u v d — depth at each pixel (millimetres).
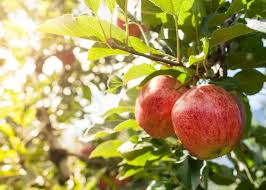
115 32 399
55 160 820
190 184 457
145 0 426
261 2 435
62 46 876
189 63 383
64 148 830
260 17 449
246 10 446
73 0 966
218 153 394
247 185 572
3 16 876
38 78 829
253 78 477
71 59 884
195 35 428
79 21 376
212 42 394
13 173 654
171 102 420
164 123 425
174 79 431
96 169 786
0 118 657
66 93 911
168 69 414
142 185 728
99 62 883
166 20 432
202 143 382
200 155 397
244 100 529
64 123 909
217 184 588
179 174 466
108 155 535
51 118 898
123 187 740
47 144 828
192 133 382
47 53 871
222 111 382
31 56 852
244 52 460
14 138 651
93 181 624
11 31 828
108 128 498
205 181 486
